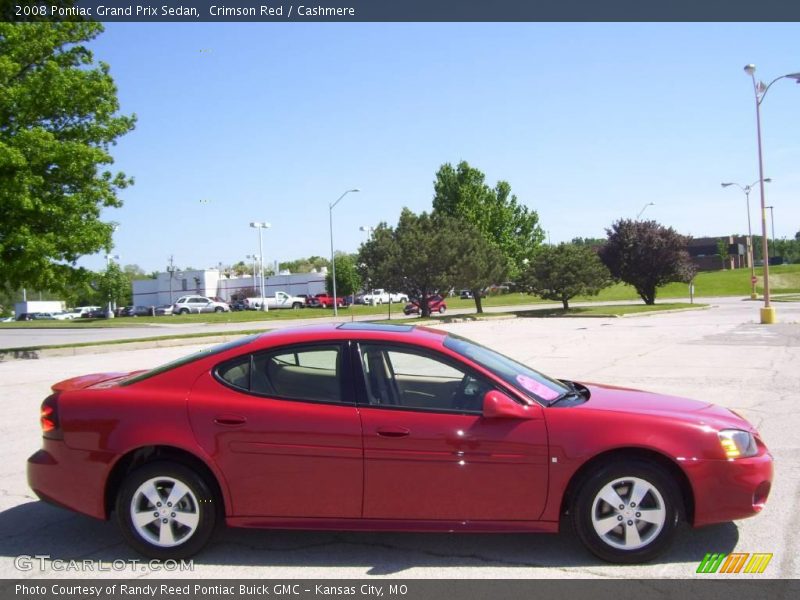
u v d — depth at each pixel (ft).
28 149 61.36
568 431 13.92
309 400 14.53
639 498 13.94
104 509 14.70
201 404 14.55
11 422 30.01
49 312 261.65
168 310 226.58
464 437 13.93
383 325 16.97
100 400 14.88
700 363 45.68
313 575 13.78
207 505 14.44
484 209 201.26
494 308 173.27
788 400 31.19
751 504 13.97
